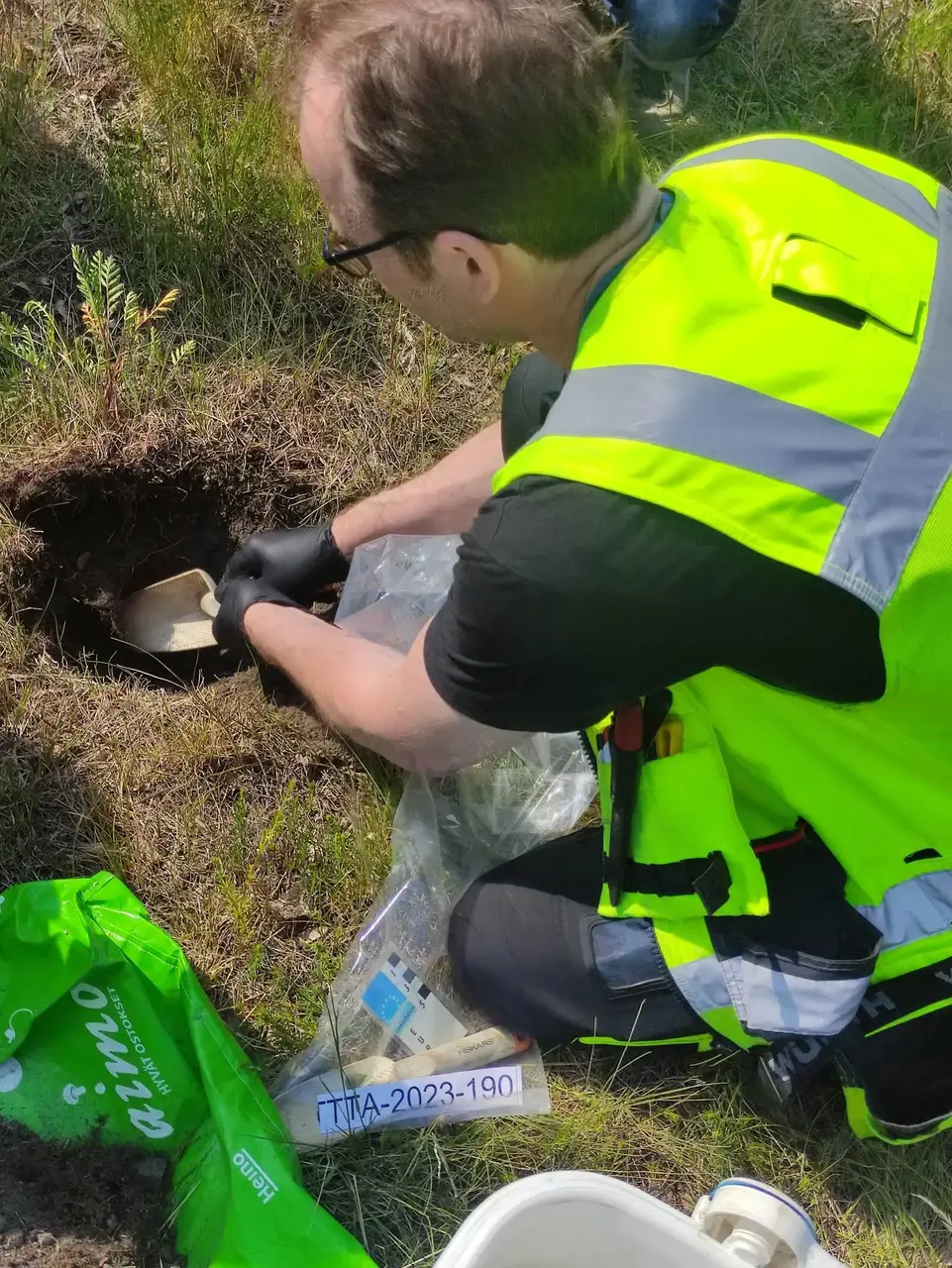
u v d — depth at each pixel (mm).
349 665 1238
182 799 1450
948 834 1030
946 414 810
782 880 1143
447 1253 945
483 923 1305
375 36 764
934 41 2199
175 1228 1175
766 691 956
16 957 1184
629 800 1105
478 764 1500
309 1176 1254
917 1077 1211
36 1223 1149
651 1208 1042
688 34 1863
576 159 788
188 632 1639
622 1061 1358
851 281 822
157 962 1197
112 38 1942
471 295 917
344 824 1471
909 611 807
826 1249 1311
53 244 1774
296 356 1763
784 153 914
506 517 827
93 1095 1207
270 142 1801
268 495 1705
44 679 1482
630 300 830
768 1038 1184
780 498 767
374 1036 1345
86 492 1644
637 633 823
